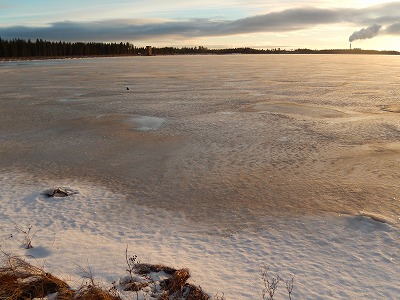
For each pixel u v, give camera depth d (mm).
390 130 22984
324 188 14383
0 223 11648
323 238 10719
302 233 11047
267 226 11523
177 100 35750
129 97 38125
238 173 16125
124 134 22906
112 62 133375
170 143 20828
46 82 55031
